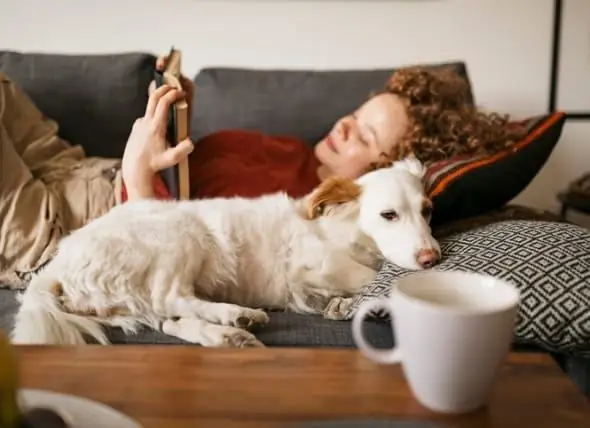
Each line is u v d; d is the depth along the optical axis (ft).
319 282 4.79
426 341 2.17
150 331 4.38
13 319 4.49
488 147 5.46
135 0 8.21
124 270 4.43
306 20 8.31
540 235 4.32
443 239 4.77
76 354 2.68
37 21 8.24
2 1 8.19
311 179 6.42
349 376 2.53
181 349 2.75
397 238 4.47
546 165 8.64
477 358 2.16
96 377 2.50
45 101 6.95
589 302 3.88
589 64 8.40
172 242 4.58
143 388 2.42
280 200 5.15
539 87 8.48
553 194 8.66
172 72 5.86
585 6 8.25
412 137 5.77
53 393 2.27
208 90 7.32
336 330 4.25
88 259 4.42
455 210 5.00
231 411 2.27
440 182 4.85
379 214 4.58
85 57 7.13
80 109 6.98
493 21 8.32
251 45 8.37
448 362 2.17
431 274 2.42
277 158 6.43
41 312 4.09
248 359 2.67
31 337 3.89
